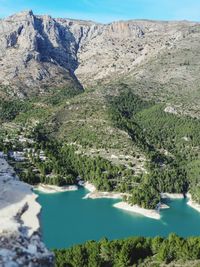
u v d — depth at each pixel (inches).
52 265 712.4
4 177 878.4
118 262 3858.3
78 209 7829.7
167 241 4114.2
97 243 4062.5
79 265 3727.9
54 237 6378.0
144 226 7214.6
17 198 804.6
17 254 686.5
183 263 3850.9
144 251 4042.8
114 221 7303.2
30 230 729.6
